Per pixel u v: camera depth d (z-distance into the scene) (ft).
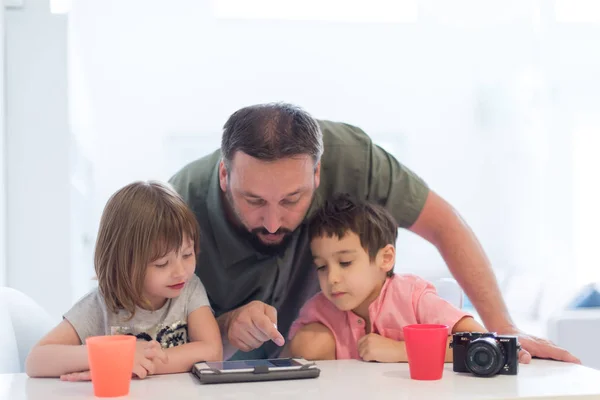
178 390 2.86
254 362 3.29
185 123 15.39
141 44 15.11
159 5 15.14
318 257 4.24
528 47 16.53
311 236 4.28
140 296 3.67
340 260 4.15
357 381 2.98
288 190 3.91
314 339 4.20
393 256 4.29
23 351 4.32
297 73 16.06
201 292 3.96
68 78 7.21
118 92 14.99
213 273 4.66
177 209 3.67
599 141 16.38
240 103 15.74
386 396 2.64
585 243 15.99
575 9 16.42
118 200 3.71
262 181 3.88
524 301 14.03
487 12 16.46
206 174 4.63
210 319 3.85
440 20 16.46
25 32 7.11
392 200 4.85
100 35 14.80
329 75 16.22
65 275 7.11
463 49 16.57
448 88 16.62
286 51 15.97
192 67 15.40
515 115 16.52
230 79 15.67
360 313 4.29
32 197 7.07
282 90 15.98
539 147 16.38
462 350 3.14
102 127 14.85
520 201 16.35
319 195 4.72
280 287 4.68
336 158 4.78
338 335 4.21
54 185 7.11
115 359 2.74
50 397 2.79
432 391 2.73
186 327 3.87
